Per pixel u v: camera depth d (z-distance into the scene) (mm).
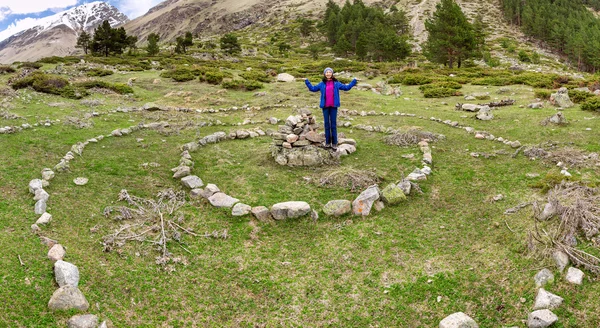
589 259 6332
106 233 7844
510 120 16703
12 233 7289
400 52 69812
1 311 5449
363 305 6422
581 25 93562
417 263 7328
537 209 7895
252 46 108250
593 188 8648
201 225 8547
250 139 14945
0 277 6043
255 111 20703
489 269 6887
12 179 9664
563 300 5809
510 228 7871
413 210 9203
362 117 18719
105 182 10180
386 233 8305
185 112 20234
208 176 11203
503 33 106688
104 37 59406
